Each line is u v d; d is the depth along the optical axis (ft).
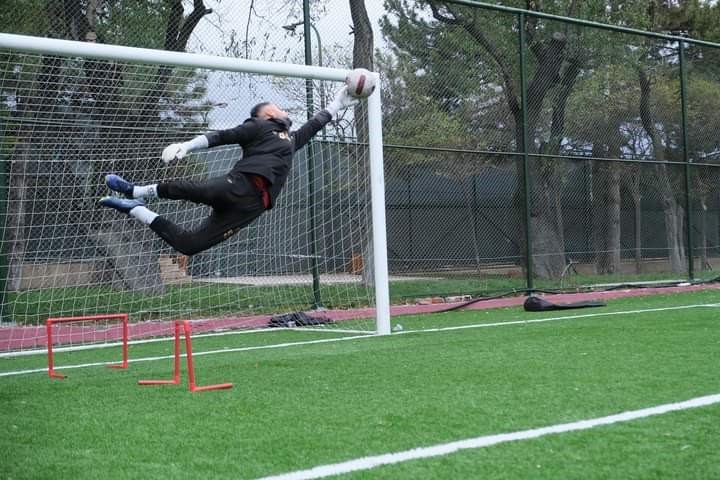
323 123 30.58
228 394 24.43
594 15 82.99
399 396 23.34
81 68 42.63
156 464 16.48
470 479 14.90
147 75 44.34
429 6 59.06
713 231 78.07
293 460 16.52
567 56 65.46
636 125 69.97
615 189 70.33
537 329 40.81
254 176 26.68
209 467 16.12
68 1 48.21
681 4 99.30
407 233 63.31
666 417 19.75
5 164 41.50
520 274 65.98
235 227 26.96
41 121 41.88
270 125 27.61
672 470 15.29
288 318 47.65
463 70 60.13
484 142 61.00
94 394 25.20
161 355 35.91
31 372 31.22
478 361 29.91
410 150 56.75
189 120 45.65
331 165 51.01
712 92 73.87
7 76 40.75
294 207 49.96
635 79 69.31
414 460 16.25
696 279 71.46
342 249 51.11
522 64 58.95
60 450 17.88
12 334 40.57
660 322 42.19
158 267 45.47
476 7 57.16
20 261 41.88
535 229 65.82
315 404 22.47
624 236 71.36
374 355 32.63
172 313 46.03
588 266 68.85
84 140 43.06
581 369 27.40
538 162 65.16
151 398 24.12
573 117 66.59
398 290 58.54
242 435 18.85
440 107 59.00
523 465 15.75
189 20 52.13
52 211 42.75
